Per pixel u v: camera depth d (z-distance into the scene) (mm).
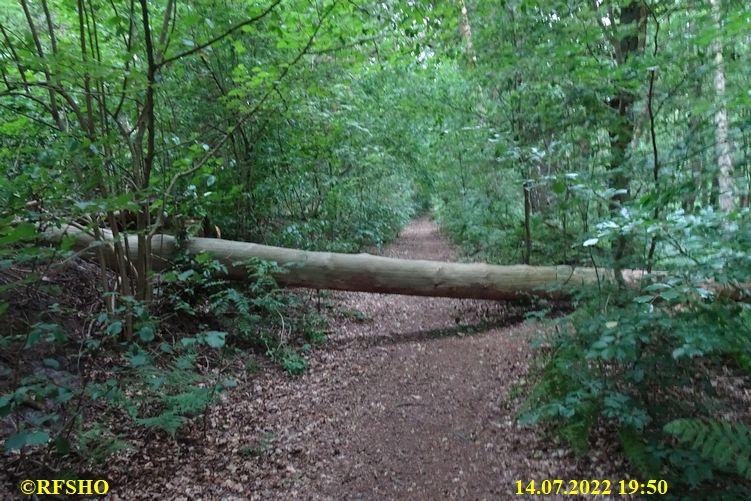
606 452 3744
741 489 3156
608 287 4129
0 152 4062
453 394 5137
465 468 3879
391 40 6398
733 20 3078
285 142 7707
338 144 8461
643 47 4633
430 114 8094
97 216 4336
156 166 6012
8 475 3215
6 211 3240
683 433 2871
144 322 3920
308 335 6824
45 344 4355
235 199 7512
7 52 4672
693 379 3881
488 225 9016
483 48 6301
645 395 3748
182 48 5254
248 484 3652
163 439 4043
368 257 7141
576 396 3889
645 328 3539
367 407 4957
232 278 6789
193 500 3414
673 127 4297
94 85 4664
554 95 5008
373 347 6633
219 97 6359
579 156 4676
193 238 6715
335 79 7367
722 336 3086
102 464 3586
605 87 4250
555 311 6988
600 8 4312
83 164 3963
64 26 5902
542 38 5027
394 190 14977
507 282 6980
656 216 3252
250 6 5777
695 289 3004
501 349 6035
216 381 5086
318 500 3512
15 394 2912
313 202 9078
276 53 6805
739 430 2854
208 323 6301
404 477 3807
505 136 5422
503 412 4629
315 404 5027
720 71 3748
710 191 3756
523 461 3875
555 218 6039
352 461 4027
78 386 4164
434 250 13914
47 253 2967
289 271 6836
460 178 9750
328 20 5547
